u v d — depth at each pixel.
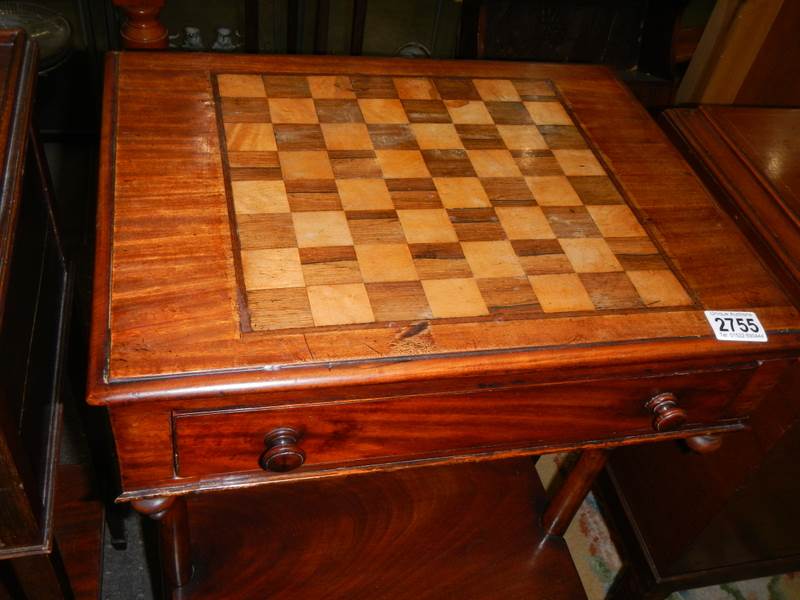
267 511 1.54
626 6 2.04
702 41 2.18
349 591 1.42
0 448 0.81
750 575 1.70
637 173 1.24
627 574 1.71
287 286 0.94
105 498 1.53
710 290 1.06
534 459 1.73
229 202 1.04
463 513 1.59
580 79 1.45
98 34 2.17
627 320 0.99
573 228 1.12
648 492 1.62
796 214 1.18
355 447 1.00
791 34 1.94
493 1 1.93
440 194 1.13
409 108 1.29
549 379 0.99
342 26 2.27
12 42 1.10
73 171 2.31
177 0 2.14
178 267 0.94
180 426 0.89
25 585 1.11
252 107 1.21
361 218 1.06
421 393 0.95
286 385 0.85
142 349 0.84
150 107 1.16
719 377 1.08
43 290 1.14
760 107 1.42
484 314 0.96
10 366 0.88
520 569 1.51
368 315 0.93
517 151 1.24
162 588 1.47
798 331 1.03
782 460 1.33
